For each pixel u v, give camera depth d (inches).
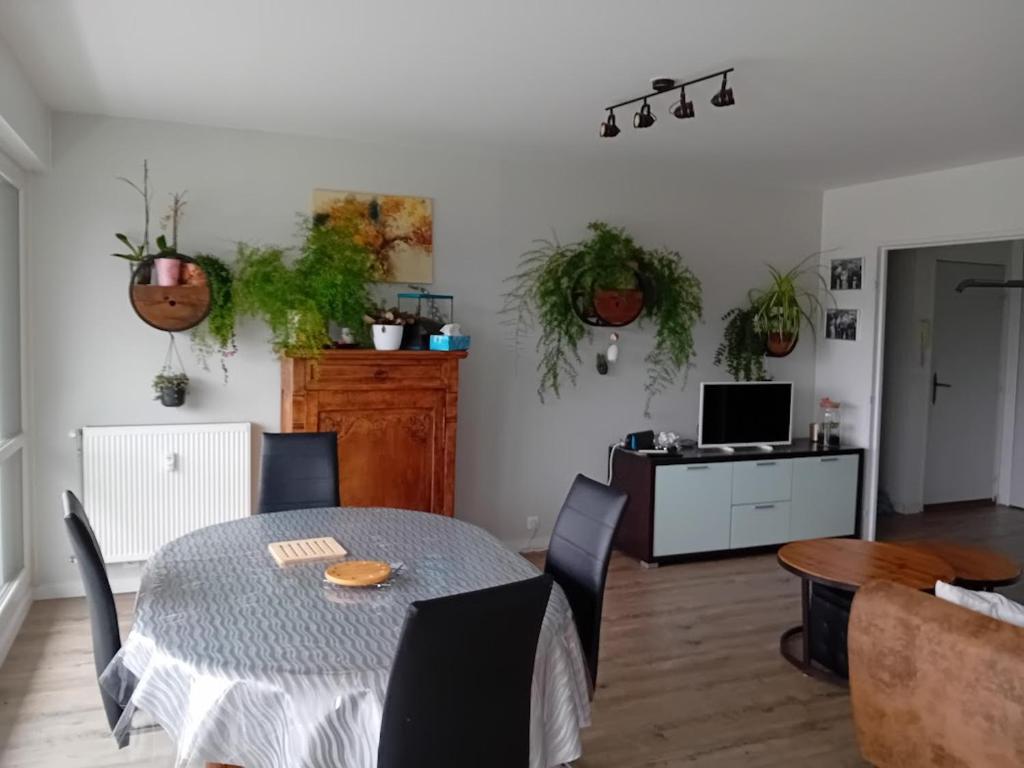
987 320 259.9
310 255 163.0
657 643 142.6
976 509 254.8
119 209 154.8
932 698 86.4
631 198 201.0
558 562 108.1
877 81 125.6
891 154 177.0
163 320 154.1
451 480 168.2
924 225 197.9
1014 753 78.2
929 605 88.1
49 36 110.2
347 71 124.6
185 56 118.4
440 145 176.2
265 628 76.2
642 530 188.5
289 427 157.8
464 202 183.3
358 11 100.5
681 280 203.6
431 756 65.9
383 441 161.9
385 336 159.5
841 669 127.3
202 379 162.6
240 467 163.6
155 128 156.4
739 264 216.7
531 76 125.6
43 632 139.1
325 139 169.3
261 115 152.3
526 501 195.0
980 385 260.5
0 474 135.7
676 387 211.2
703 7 97.4
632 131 161.0
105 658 83.9
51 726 108.3
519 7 98.3
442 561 97.6
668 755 105.0
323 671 68.1
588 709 86.1
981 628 82.5
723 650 140.1
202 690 68.1
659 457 187.0
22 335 148.1
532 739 77.2
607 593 169.0
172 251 153.6
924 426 247.6
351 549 102.0
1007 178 178.9
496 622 65.0
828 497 208.5
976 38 106.8
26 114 128.4
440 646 63.0
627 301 194.9
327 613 80.1
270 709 67.6
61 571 155.8
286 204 166.9
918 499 249.3
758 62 117.3
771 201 219.8
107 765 99.3
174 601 82.7
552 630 80.4
